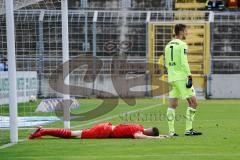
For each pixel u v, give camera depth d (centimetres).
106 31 13150
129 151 4203
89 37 13075
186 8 14050
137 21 13112
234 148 4366
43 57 10894
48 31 11062
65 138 5106
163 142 4750
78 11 13100
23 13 9862
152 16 13300
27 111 8531
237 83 12738
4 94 8806
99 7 13862
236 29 13175
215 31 13212
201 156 3925
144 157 3884
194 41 13338
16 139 4869
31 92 10156
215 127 6225
